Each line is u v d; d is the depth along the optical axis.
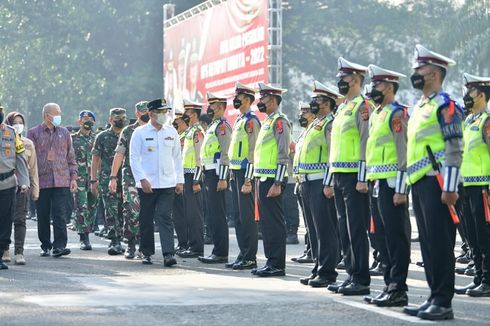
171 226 25.33
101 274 22.89
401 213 17.78
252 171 24.20
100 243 32.50
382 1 83.06
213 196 26.28
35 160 25.94
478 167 20.61
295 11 81.75
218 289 20.19
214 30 41.66
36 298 18.53
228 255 27.41
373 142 17.92
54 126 27.38
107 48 84.88
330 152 19.70
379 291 20.27
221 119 26.44
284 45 81.88
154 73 84.12
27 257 27.22
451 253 16.58
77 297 18.70
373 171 17.89
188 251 28.19
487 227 20.20
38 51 86.00
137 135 25.42
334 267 20.73
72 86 86.06
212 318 16.42
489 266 20.06
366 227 19.34
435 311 16.38
